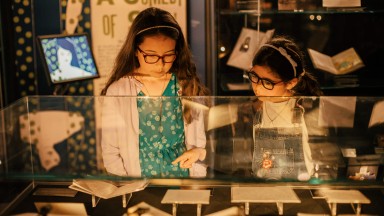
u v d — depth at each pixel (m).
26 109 2.02
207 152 1.93
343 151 1.86
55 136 2.01
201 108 2.00
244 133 1.94
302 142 1.89
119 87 2.21
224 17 3.40
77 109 2.04
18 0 3.58
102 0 3.61
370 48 3.59
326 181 1.79
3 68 3.50
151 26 2.11
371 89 3.41
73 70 3.18
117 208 1.67
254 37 3.48
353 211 1.62
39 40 3.07
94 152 2.02
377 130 1.90
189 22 3.68
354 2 3.32
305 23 3.55
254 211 1.64
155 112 2.01
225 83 3.43
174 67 2.24
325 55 3.59
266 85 2.03
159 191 1.78
